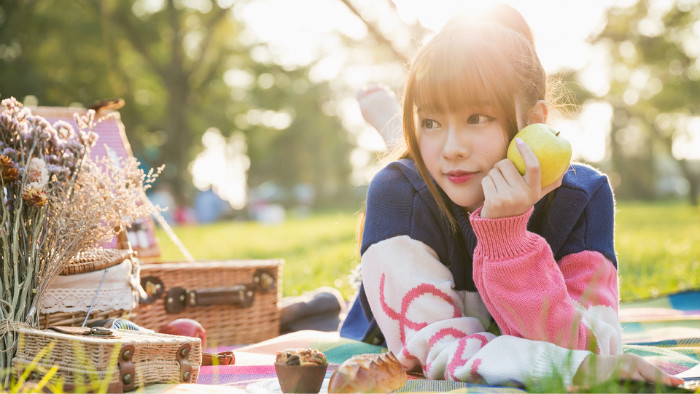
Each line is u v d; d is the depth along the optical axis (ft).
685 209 89.76
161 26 93.50
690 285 15.33
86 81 85.35
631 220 60.13
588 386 5.21
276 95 112.16
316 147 160.45
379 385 5.24
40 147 6.77
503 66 6.04
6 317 6.36
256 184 166.81
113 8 89.15
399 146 7.63
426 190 6.86
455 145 6.07
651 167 149.69
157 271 9.66
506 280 5.88
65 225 6.70
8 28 79.87
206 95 101.60
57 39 82.79
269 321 10.66
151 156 96.43
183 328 8.25
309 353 5.49
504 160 5.88
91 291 7.07
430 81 6.04
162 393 5.31
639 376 5.28
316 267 21.70
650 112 105.50
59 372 5.71
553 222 6.82
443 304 6.49
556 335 5.89
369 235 6.90
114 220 7.01
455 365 5.99
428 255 6.72
